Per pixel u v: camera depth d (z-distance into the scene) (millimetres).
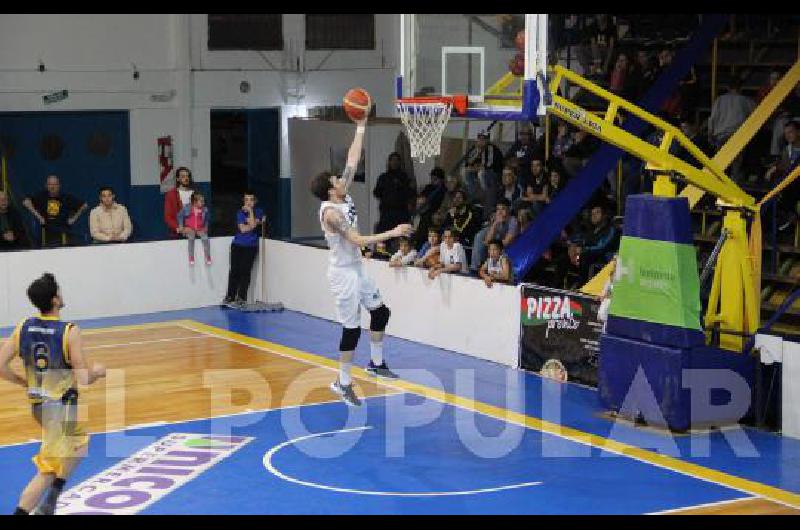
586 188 17359
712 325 13672
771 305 15820
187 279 20062
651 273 13078
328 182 11852
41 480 9547
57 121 22422
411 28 14281
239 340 17641
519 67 13242
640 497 10891
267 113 24469
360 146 11898
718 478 11469
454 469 11750
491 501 10781
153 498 10805
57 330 9586
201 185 23766
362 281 12047
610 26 19922
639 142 13375
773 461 12023
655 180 13539
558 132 19281
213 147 24219
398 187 19609
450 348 16859
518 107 13180
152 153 23141
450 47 13883
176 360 16359
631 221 13250
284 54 24141
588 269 16953
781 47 19094
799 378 12805
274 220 24844
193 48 23219
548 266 17891
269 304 20062
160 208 23375
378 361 12289
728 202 13570
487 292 16203
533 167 18359
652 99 18406
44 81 21953
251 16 23734
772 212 16234
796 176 14109
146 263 19672
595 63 19906
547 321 15398
